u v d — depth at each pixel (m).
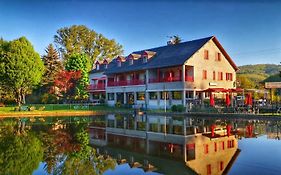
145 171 11.41
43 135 21.12
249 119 32.34
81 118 37.28
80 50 87.44
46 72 66.88
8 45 52.84
